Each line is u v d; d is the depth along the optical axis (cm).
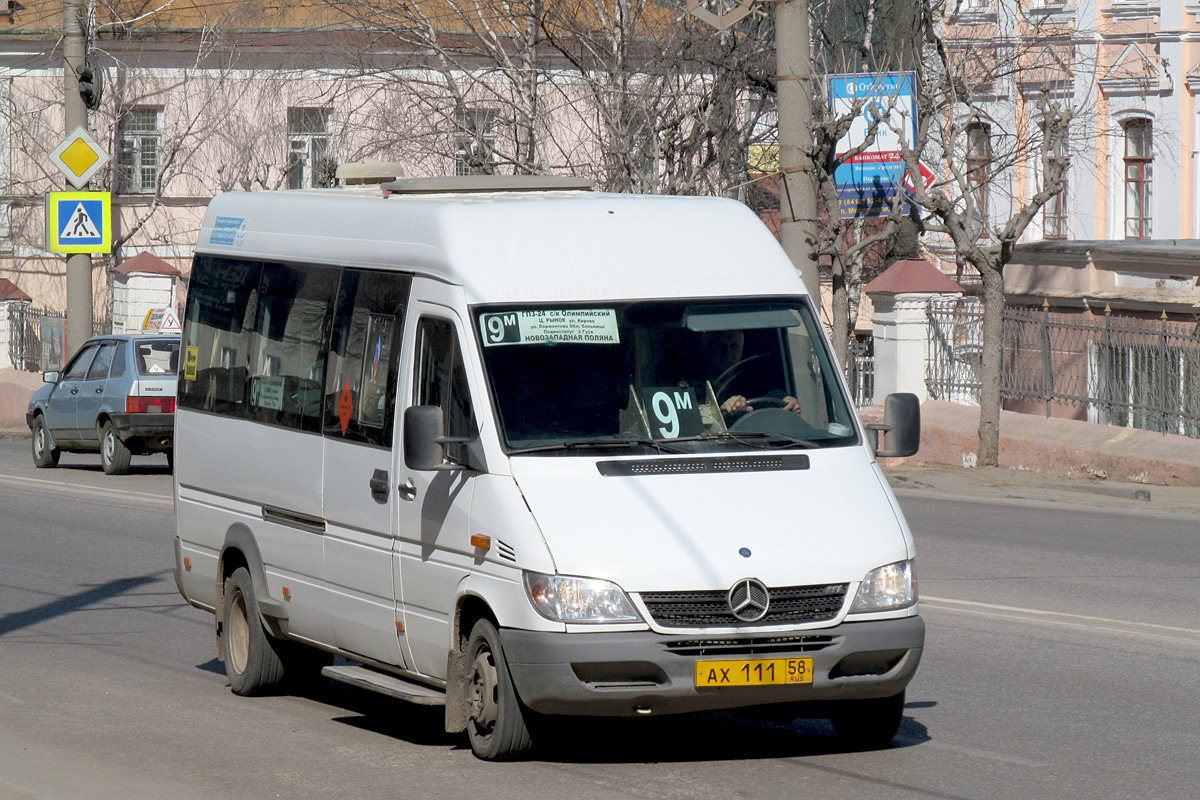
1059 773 1355
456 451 1393
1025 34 5869
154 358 4181
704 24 5016
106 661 1948
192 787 1348
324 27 5766
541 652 1277
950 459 4506
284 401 1688
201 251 1934
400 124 5300
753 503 1341
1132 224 5850
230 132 7312
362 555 1526
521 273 1452
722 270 1512
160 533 3069
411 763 1413
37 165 7412
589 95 5141
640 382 1426
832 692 1312
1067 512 3344
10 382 6588
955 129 5175
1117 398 4200
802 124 3378
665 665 1270
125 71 7312
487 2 5131
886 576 1330
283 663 1734
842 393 1481
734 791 1298
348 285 1609
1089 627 2044
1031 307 5619
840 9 5531
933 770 1366
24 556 2781
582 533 1296
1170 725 1533
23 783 1363
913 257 6638
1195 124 5600
